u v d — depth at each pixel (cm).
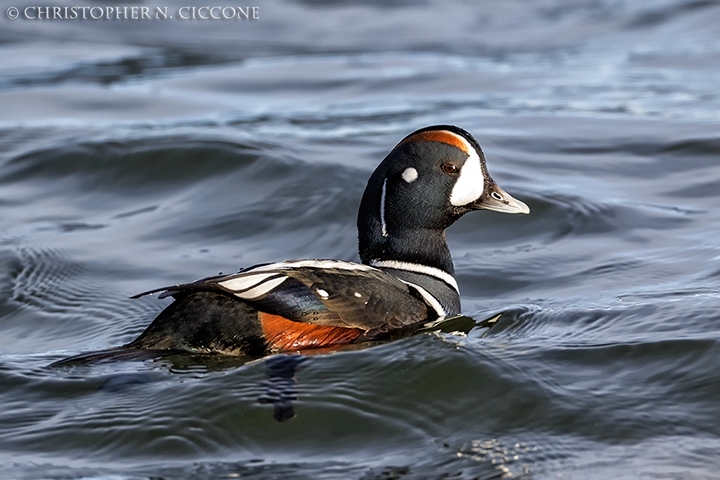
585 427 855
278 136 1853
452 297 1095
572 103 2139
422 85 2378
